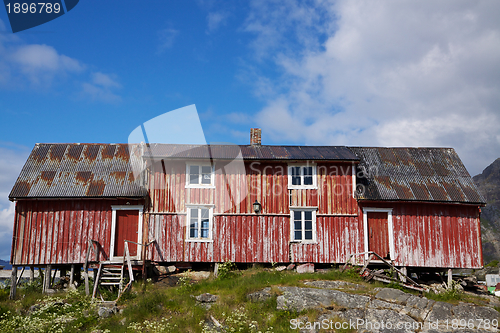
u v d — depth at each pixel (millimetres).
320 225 20438
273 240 20250
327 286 17078
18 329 14031
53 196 19328
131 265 18719
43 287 19047
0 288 19922
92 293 17734
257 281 17281
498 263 50969
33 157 21688
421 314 15070
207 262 20250
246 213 20422
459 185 21422
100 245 19531
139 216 20062
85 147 22781
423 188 21016
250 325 13992
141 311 14945
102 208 19953
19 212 19562
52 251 19297
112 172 20969
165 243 19906
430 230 20500
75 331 13891
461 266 20188
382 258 19000
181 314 14969
